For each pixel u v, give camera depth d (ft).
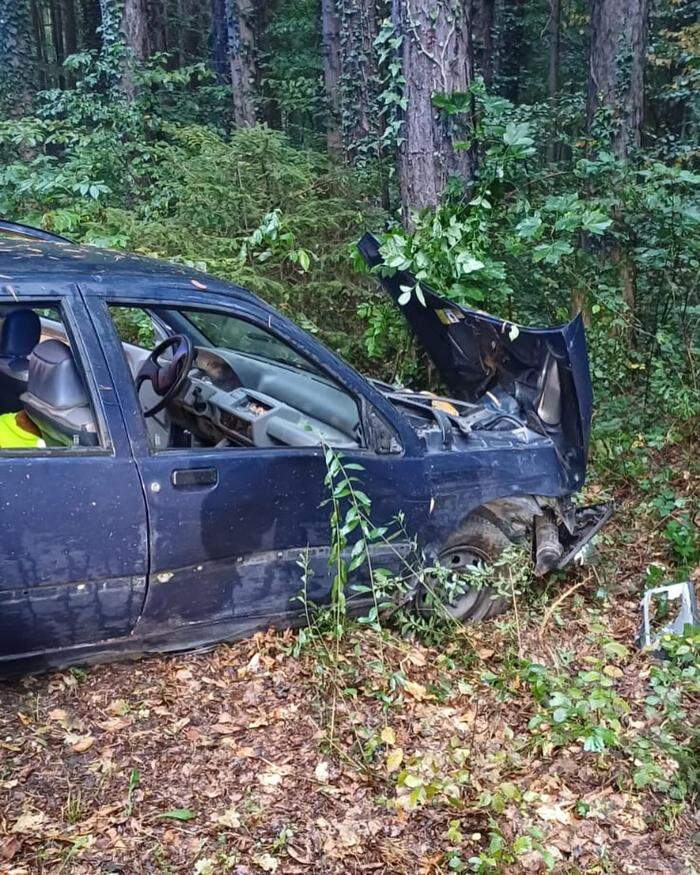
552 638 14.26
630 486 20.45
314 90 51.67
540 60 77.92
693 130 48.32
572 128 40.65
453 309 15.51
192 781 9.86
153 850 8.77
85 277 10.43
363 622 12.23
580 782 10.72
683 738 11.62
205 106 57.67
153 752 10.19
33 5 85.97
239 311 11.36
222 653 12.02
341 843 9.24
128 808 9.24
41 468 9.70
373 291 24.84
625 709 11.53
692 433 21.80
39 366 10.50
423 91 20.29
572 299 23.61
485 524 14.34
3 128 31.32
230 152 26.50
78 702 10.77
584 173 22.41
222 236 25.02
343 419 12.77
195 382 12.70
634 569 17.03
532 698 12.34
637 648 14.03
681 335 24.58
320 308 24.88
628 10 31.63
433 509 13.12
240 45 51.78
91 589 10.25
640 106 32.60
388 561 13.00
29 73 44.65
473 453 13.57
